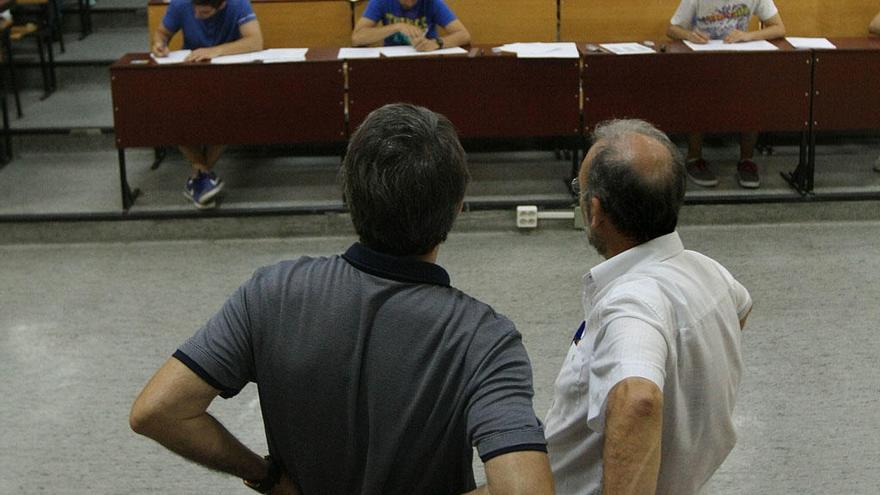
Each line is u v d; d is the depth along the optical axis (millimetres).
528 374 1247
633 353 1404
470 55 4609
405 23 4918
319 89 4617
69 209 4801
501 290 4195
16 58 6242
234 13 4840
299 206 4797
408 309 1281
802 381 3443
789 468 2984
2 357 3717
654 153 1545
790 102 4664
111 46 6520
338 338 1279
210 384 1280
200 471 3049
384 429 1263
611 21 5242
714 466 1652
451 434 1246
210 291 4246
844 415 3242
